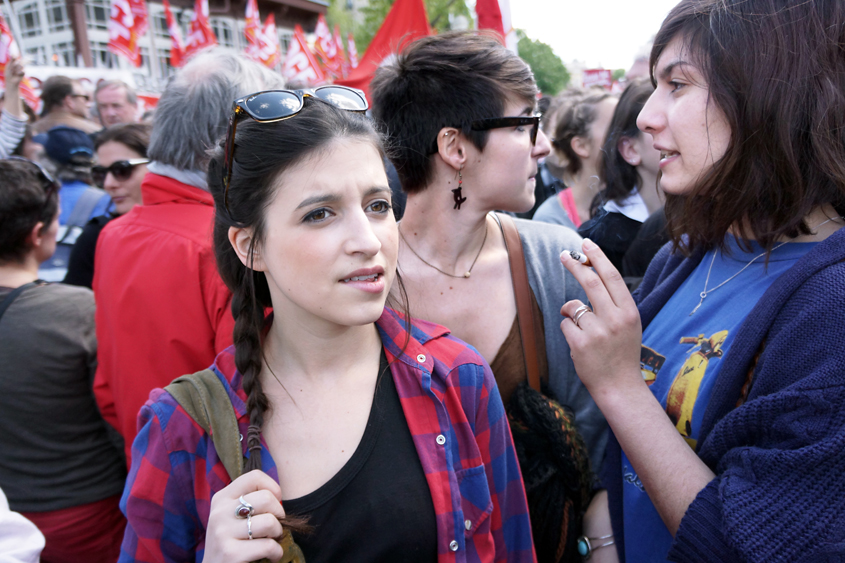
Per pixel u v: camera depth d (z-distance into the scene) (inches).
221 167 38.8
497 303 59.7
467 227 58.2
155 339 62.3
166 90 68.7
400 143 56.7
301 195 33.9
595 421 61.1
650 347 46.7
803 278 34.5
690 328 43.8
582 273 42.5
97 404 70.3
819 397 30.4
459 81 53.0
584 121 112.8
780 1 35.5
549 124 148.8
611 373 41.3
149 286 62.1
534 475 52.5
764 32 35.4
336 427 38.3
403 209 67.6
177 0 669.3
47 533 68.5
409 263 60.3
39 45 672.4
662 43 41.1
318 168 33.8
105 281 66.2
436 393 39.9
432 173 57.1
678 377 42.6
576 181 118.5
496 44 55.6
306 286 34.8
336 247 33.9
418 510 37.5
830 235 35.9
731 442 34.7
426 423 39.6
